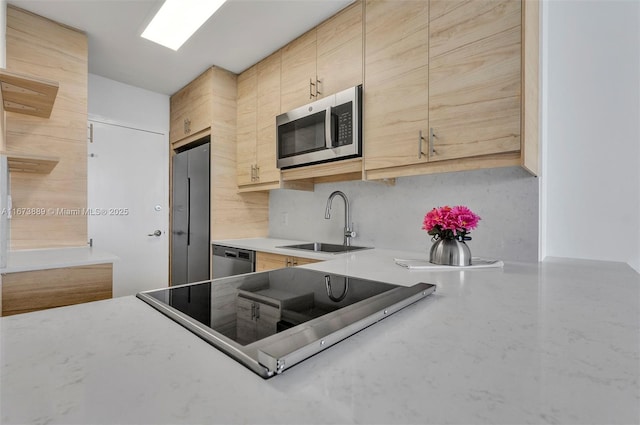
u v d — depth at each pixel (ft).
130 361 1.49
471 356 1.57
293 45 7.46
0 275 4.38
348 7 6.25
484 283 3.30
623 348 1.67
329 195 8.23
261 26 6.95
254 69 8.66
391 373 1.39
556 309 2.38
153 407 1.13
